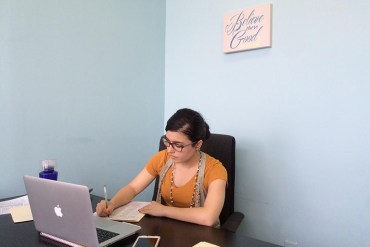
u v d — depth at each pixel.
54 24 1.66
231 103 1.87
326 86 1.48
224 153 1.49
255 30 1.71
